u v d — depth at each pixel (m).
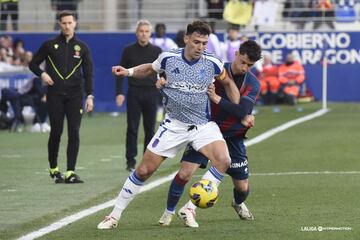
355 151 54.59
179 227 31.12
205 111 30.69
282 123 72.75
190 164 31.09
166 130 30.56
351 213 33.56
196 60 30.11
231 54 75.94
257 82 31.39
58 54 43.16
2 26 93.94
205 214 33.91
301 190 39.72
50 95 43.25
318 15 93.38
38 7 96.38
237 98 30.89
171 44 73.44
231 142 31.88
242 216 32.53
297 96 90.06
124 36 89.44
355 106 87.00
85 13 96.81
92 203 37.12
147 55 47.97
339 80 90.25
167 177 44.72
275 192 39.25
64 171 48.41
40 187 42.19
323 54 89.62
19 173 47.62
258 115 79.94
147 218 33.06
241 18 89.62
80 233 30.14
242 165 31.95
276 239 28.72
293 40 89.88
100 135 68.69
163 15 96.81
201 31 29.59
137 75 31.12
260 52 30.84
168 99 30.45
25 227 31.48
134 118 47.88
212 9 92.50
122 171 48.12
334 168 47.22
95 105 90.19
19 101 73.06
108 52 89.69
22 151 58.78
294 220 32.25
